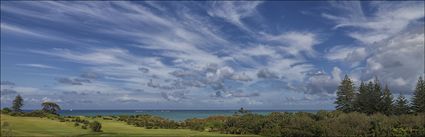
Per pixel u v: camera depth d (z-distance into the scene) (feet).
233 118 285.64
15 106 339.57
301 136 238.89
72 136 207.72
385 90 321.52
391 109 312.29
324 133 237.04
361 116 249.75
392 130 233.55
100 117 343.87
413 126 233.96
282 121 260.01
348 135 232.94
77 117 326.65
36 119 291.38
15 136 196.65
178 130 269.44
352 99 354.95
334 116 269.64
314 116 276.00
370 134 234.58
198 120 319.27
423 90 310.24
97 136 212.23
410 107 313.12
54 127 247.09
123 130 253.85
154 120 325.01
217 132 263.29
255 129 260.42
